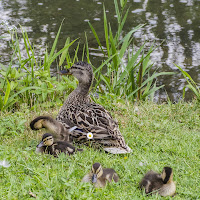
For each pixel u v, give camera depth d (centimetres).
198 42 1628
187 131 905
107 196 557
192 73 1403
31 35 1619
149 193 588
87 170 643
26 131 816
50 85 1013
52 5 1992
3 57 1416
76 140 767
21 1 2038
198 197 596
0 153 666
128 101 1071
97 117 762
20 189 555
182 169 689
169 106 1060
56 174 598
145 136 838
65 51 1101
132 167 673
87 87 850
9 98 925
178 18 1872
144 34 1692
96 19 1817
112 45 1076
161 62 1473
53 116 912
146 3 2075
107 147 740
